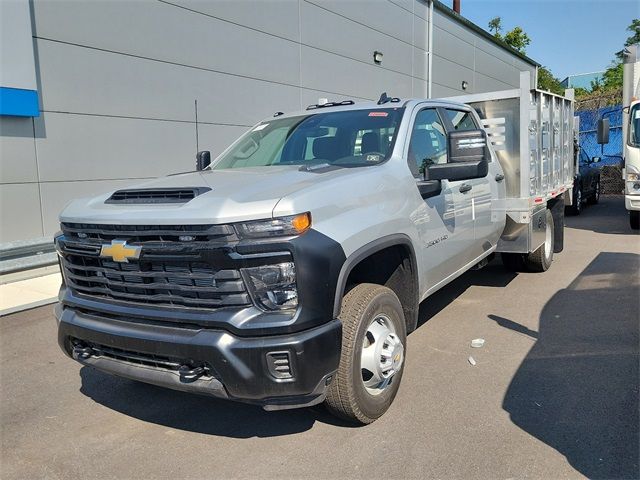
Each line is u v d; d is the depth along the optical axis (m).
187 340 2.94
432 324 5.57
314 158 4.45
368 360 3.49
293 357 2.88
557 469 3.02
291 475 3.09
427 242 4.25
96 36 8.71
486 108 6.57
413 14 17.84
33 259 7.78
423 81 18.81
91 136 8.79
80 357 3.51
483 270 7.93
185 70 10.16
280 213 2.89
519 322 5.54
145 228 3.08
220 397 3.01
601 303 6.07
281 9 12.24
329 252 3.01
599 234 11.03
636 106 11.08
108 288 3.34
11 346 5.35
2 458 3.41
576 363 4.44
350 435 3.47
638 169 10.94
